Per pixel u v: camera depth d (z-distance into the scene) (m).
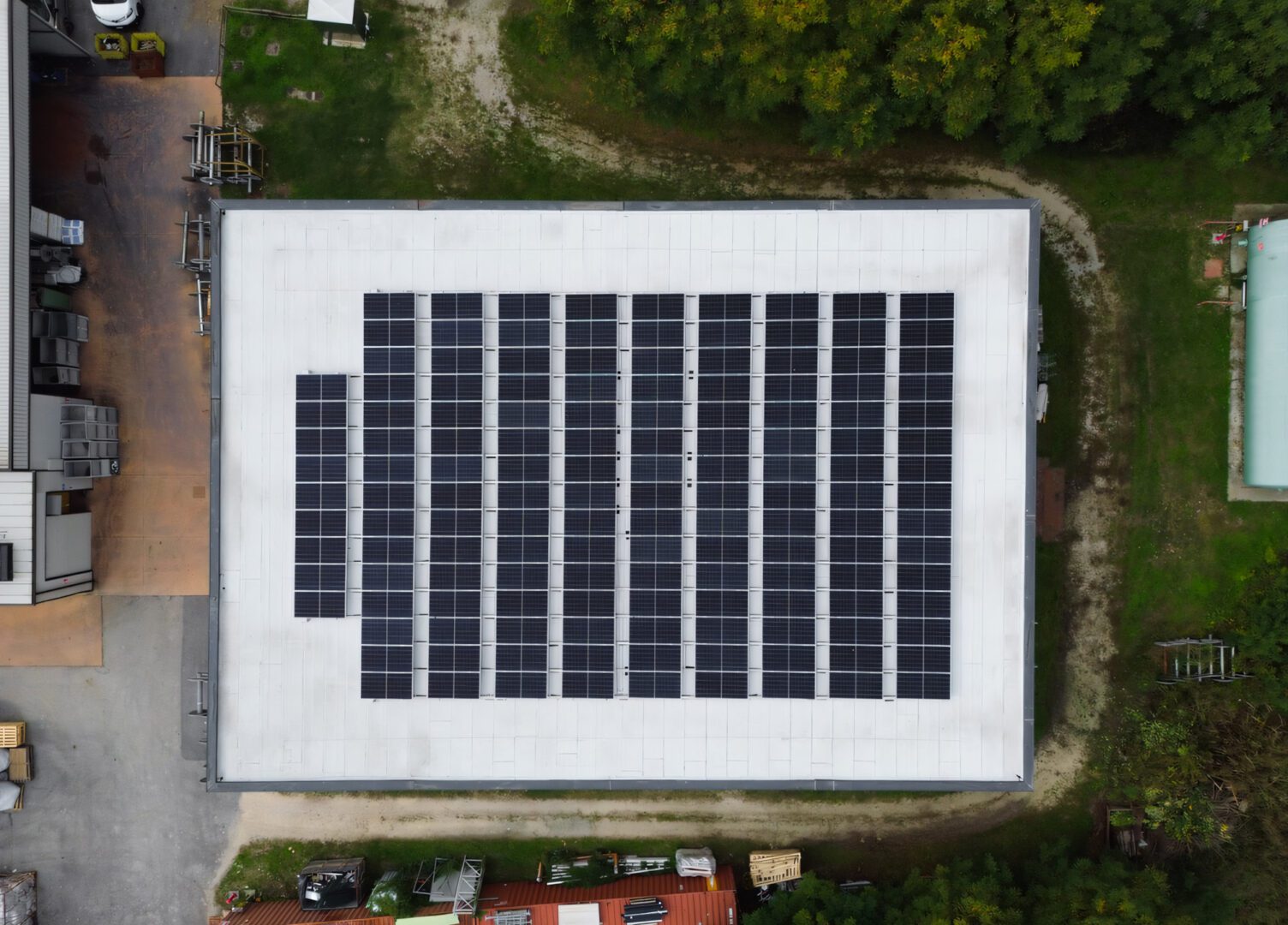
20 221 19.94
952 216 18.28
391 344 18.47
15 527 19.56
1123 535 22.36
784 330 18.39
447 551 18.55
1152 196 22.27
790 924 20.62
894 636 18.44
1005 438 18.31
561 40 19.64
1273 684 20.94
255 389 18.56
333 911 21.67
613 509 18.56
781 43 18.05
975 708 18.36
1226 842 20.91
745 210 18.38
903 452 18.31
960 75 18.42
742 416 18.47
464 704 18.66
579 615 18.58
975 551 18.38
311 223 18.45
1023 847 22.31
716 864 22.27
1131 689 22.22
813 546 18.45
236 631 18.58
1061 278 22.33
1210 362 22.23
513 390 18.56
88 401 22.30
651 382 18.48
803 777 18.50
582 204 18.27
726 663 18.53
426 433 18.64
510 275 18.52
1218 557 22.19
